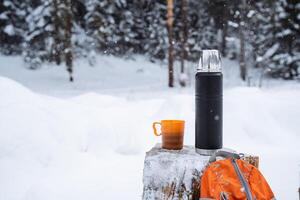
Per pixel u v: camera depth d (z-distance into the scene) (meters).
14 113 4.31
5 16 20.34
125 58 23.80
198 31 24.14
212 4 23.77
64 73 20.00
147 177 2.26
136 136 5.16
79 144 4.62
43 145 4.17
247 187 1.92
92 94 7.39
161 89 15.52
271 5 17.30
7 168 3.70
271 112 5.84
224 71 21.45
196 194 2.17
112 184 3.71
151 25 23.56
